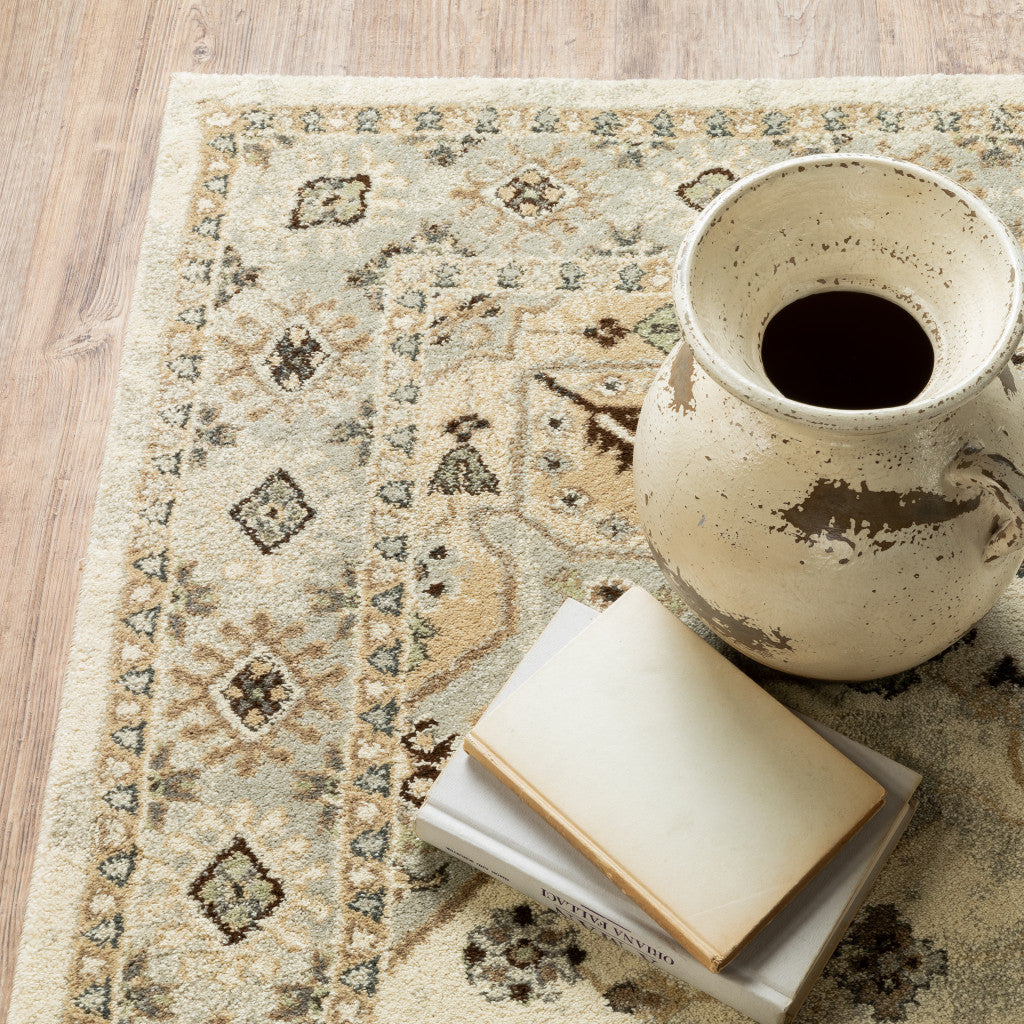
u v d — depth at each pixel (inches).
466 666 43.4
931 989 36.8
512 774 36.9
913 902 38.1
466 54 59.1
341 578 45.4
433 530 46.1
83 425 50.6
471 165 54.8
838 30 58.2
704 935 33.8
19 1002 38.8
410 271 52.1
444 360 49.7
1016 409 31.6
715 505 31.9
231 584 45.6
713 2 59.3
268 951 39.0
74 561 47.7
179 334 51.3
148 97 59.1
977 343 28.1
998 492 29.3
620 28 59.2
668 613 39.3
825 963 36.4
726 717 37.2
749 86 56.1
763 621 34.0
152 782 42.1
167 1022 38.2
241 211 54.4
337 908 39.5
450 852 38.9
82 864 40.8
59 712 43.9
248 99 57.8
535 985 37.8
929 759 40.5
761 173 29.8
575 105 56.2
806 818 35.5
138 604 45.5
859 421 26.2
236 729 42.8
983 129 53.6
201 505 47.3
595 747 37.0
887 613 32.4
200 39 60.6
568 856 36.6
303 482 47.5
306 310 51.5
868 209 30.2
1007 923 37.5
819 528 30.7
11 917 40.9
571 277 51.3
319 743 42.4
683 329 28.1
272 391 49.6
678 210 52.7
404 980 38.2
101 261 54.7
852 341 33.1
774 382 34.0
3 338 53.1
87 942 39.5
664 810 35.8
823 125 54.5
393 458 47.7
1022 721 40.9
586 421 47.8
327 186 54.8
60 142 58.2
